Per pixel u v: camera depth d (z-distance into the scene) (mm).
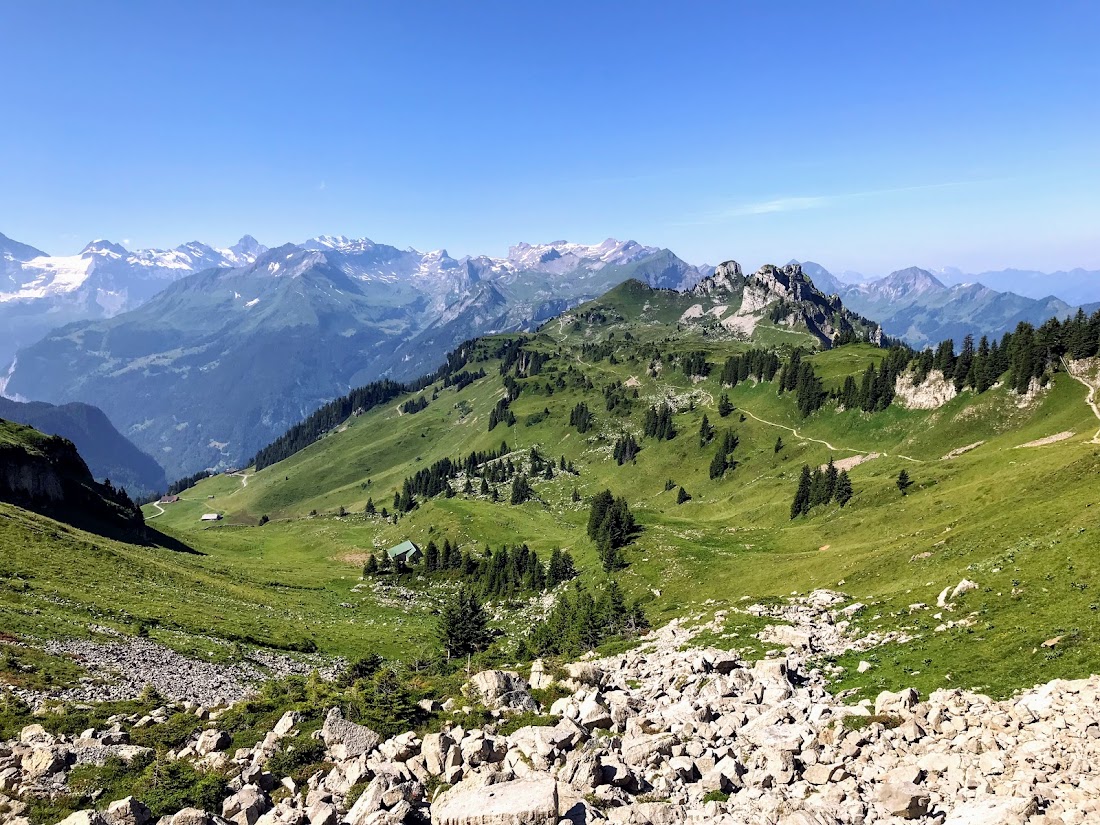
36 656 57969
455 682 42938
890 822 20828
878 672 40500
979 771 22969
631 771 26031
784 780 24953
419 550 186625
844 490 136125
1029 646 35969
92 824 24000
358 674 66750
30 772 32562
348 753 31578
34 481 141625
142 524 171250
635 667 50625
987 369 175500
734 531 138125
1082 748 22750
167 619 86125
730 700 35062
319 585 161750
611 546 134000
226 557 188125
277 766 30953
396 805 24062
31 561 91750
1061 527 56344
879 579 73000
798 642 50281
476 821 22031
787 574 94125
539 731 29688
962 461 128625
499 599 144625
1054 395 157000
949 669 36875
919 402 191750
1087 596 39469
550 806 21953
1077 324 163625
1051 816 18469
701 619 67812
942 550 70625
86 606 80062
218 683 67188
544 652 85500
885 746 26734
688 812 22875
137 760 34469
